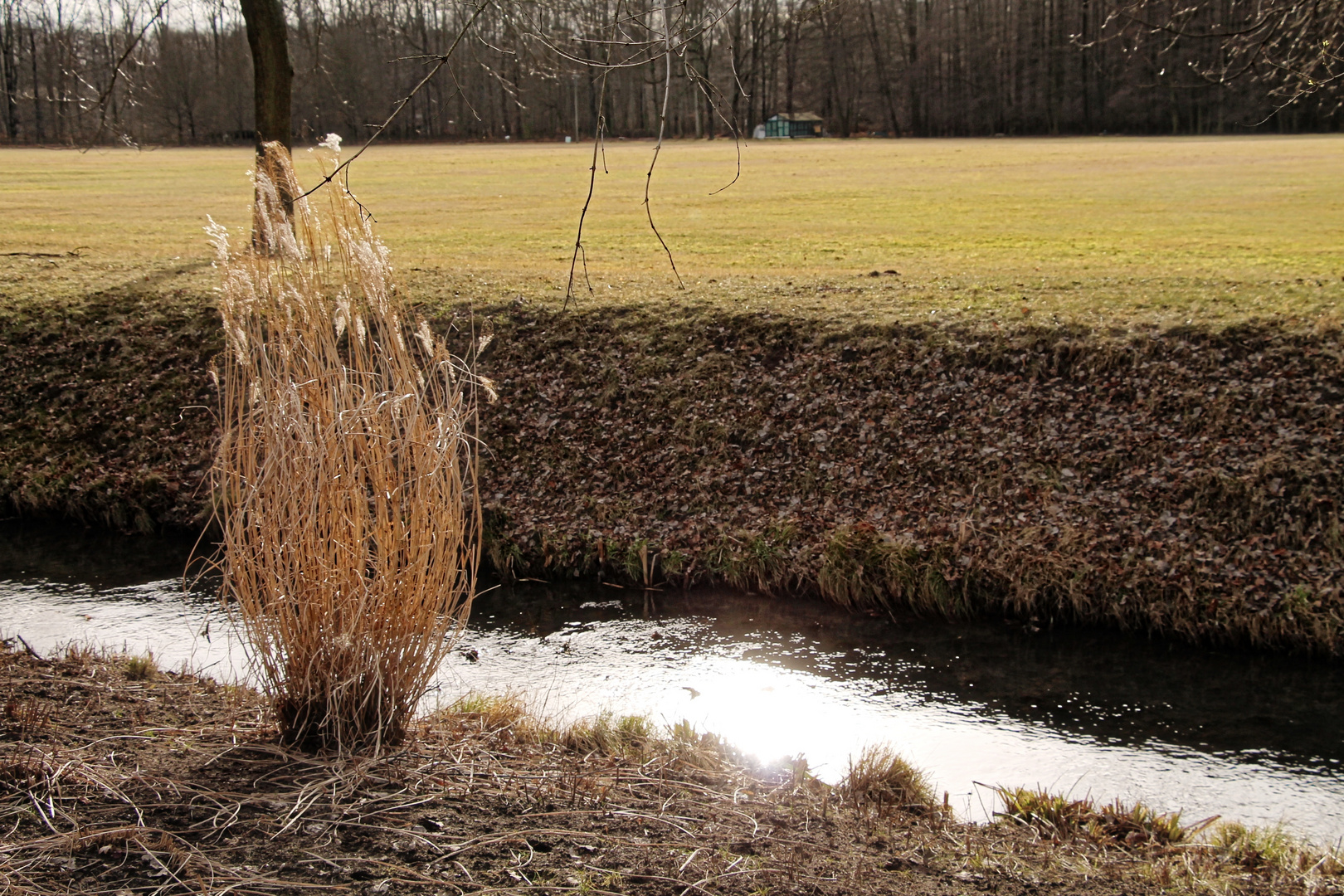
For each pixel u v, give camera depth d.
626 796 4.52
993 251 19.44
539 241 22.81
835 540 9.71
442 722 5.38
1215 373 10.60
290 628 4.50
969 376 11.41
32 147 63.88
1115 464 10.02
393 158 60.09
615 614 9.31
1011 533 9.56
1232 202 28.09
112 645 7.88
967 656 8.41
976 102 78.44
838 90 83.31
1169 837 4.98
